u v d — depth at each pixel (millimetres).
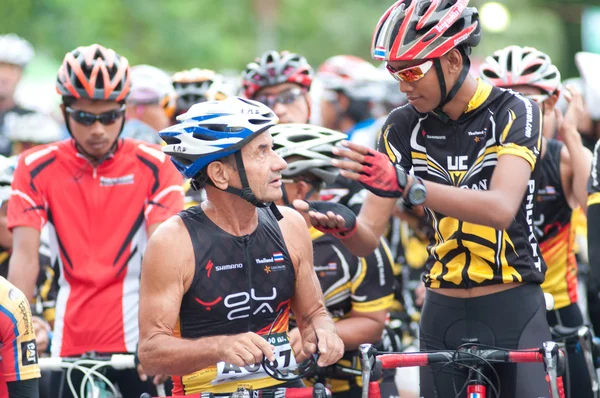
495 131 9266
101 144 12250
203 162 8148
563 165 12195
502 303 9516
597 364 9898
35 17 45656
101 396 11133
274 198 8234
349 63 23359
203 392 8172
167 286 8109
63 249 12430
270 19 55688
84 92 11961
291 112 14773
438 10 8859
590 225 10734
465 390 9688
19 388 8781
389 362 8586
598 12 40406
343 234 9109
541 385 9352
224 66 53188
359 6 69250
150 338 8055
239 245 8305
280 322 8562
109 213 12492
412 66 8945
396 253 16609
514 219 9391
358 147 8258
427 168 9688
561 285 12383
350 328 11266
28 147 18594
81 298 12375
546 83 12578
